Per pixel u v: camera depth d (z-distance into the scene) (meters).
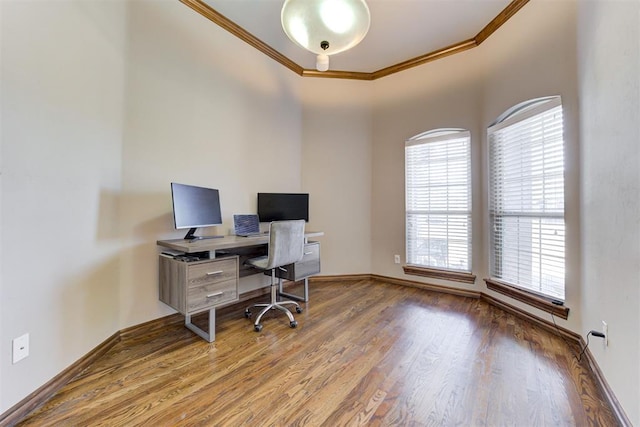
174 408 1.38
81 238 1.69
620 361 1.31
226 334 2.21
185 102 2.48
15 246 1.29
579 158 1.96
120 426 1.26
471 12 2.64
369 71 3.79
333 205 3.84
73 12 1.62
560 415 1.33
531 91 2.37
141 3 2.16
